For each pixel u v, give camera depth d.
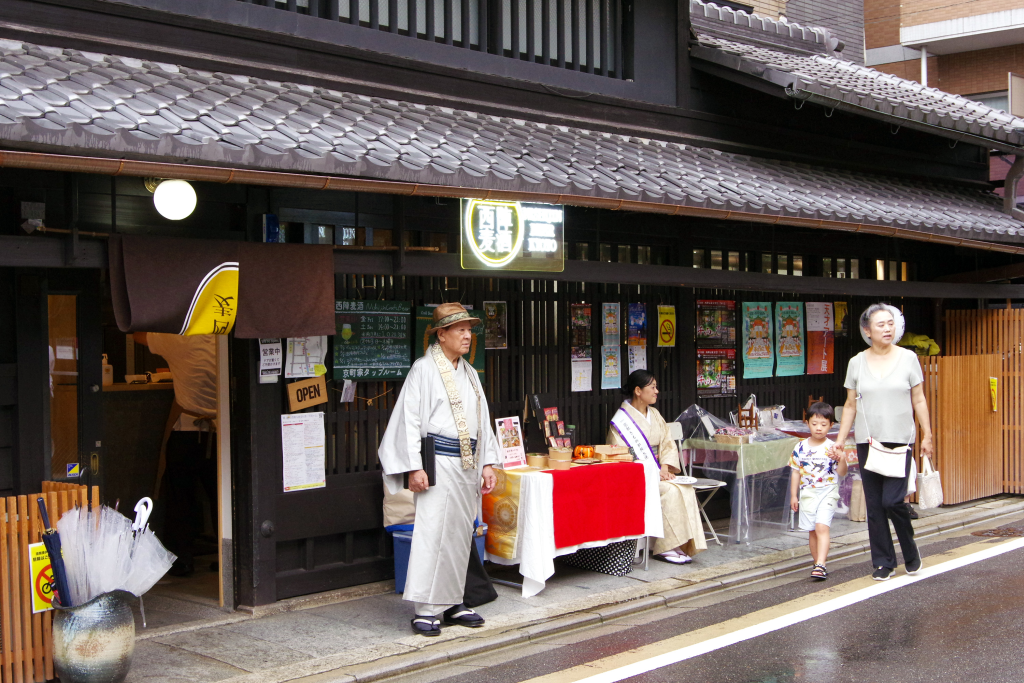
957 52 18.39
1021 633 5.70
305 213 6.63
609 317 8.63
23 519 4.84
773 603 6.65
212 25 6.09
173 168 4.68
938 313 11.85
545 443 7.80
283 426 6.55
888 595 6.73
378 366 7.07
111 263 5.15
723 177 8.05
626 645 5.73
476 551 6.48
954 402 10.37
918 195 10.42
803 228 10.45
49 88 4.79
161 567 5.00
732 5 13.38
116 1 5.71
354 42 6.91
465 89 7.45
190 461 7.61
